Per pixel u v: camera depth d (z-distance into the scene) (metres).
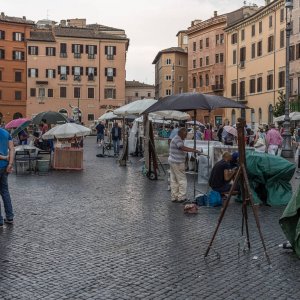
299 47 61.66
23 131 29.30
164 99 13.32
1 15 93.06
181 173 13.91
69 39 92.44
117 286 6.73
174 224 10.89
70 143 25.41
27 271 7.40
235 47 80.06
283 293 6.49
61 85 92.69
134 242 9.23
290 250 8.66
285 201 13.67
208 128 33.78
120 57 94.19
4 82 91.12
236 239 9.48
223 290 6.59
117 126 32.53
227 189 13.25
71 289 6.61
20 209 12.53
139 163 27.45
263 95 70.69
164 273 7.32
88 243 9.13
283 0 63.91
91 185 17.66
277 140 25.27
